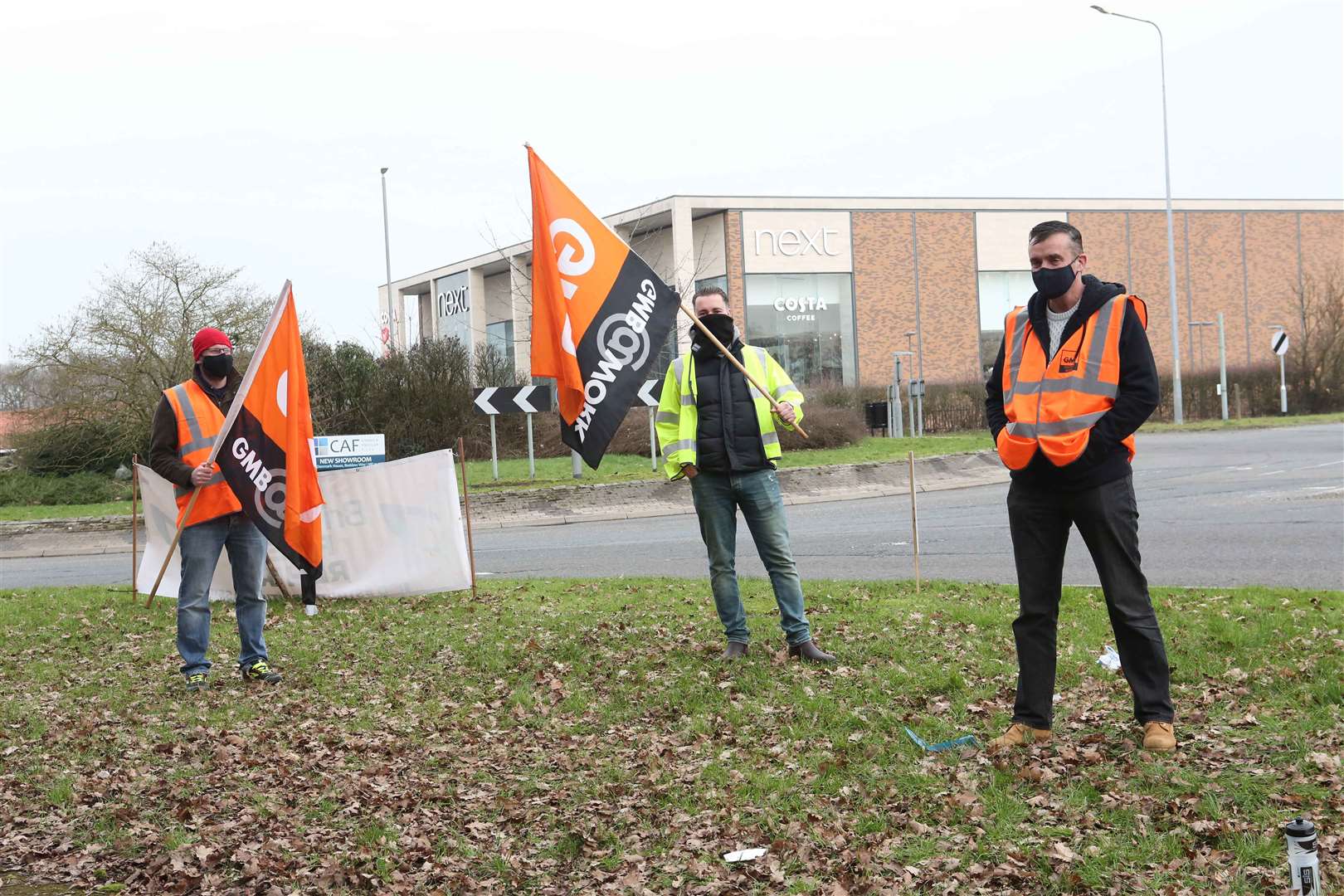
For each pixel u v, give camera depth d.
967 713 5.78
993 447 27.64
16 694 7.48
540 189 7.13
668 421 7.23
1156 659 5.07
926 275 51.03
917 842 4.28
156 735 6.39
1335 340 45.66
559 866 4.46
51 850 4.88
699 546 14.91
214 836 4.85
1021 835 4.25
